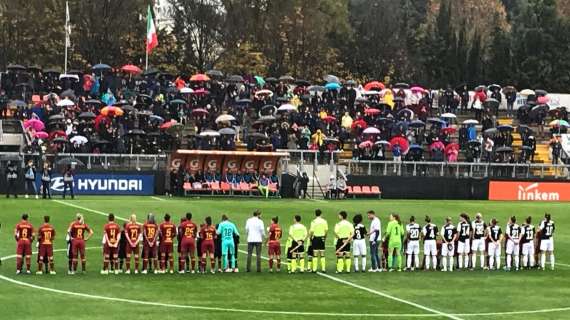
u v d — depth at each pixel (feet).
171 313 107.96
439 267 147.23
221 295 119.34
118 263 134.51
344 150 272.92
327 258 153.28
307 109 281.54
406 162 257.34
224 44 368.07
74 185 231.91
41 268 130.62
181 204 215.10
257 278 132.67
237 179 244.42
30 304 110.22
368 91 297.12
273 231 137.90
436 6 456.45
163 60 361.71
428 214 215.31
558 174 272.10
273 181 247.09
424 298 122.21
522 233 150.51
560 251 170.30
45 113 257.14
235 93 289.33
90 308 109.19
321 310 112.16
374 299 120.16
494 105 304.30
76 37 348.59
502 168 265.34
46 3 350.64
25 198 217.77
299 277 134.51
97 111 266.16
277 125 266.77
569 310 118.11
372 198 252.83
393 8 424.87
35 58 347.77
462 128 282.15
